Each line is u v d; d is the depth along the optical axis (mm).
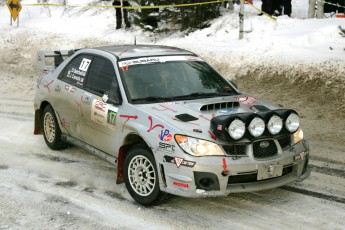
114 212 7605
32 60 22859
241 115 7207
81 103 9242
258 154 7340
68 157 10367
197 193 7066
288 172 7711
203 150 7082
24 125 13156
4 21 29297
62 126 10156
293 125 7586
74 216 7461
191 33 21188
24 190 8531
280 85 15484
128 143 8148
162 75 8789
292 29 18875
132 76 8633
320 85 14656
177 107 7969
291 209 7652
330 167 9539
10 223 7199
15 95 17484
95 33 24406
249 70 16797
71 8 28797
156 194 7539
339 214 7449
